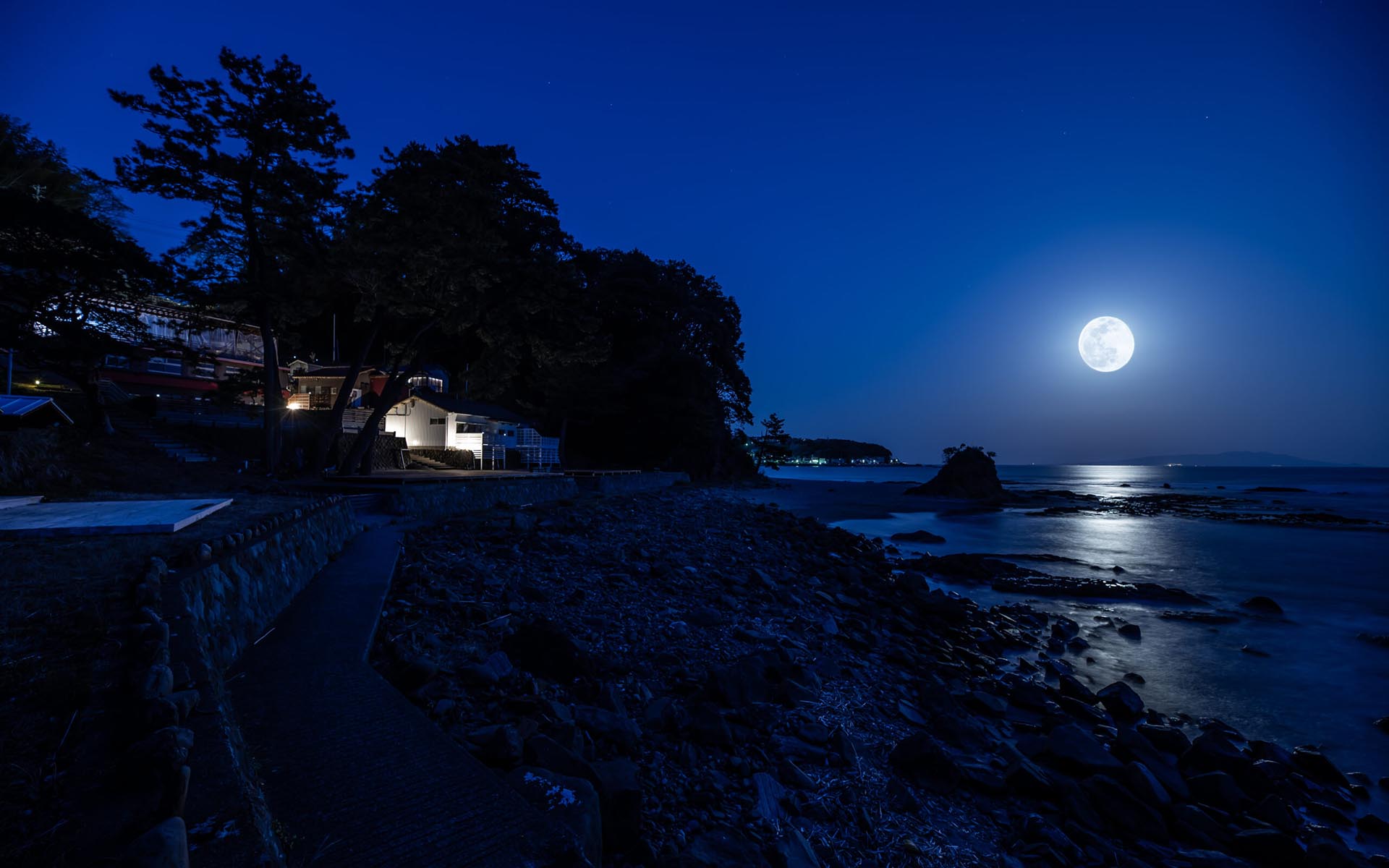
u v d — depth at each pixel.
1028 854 5.63
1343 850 6.24
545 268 26.36
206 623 5.34
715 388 70.38
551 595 10.71
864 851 5.25
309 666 5.83
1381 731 9.92
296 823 3.30
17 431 12.65
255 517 9.80
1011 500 63.72
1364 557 28.61
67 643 4.00
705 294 75.25
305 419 33.44
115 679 3.55
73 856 2.19
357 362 25.98
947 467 68.62
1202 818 6.79
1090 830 6.37
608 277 62.97
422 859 3.09
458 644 7.59
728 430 74.94
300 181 22.84
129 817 2.43
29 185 35.41
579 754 5.31
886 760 6.98
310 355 48.16
